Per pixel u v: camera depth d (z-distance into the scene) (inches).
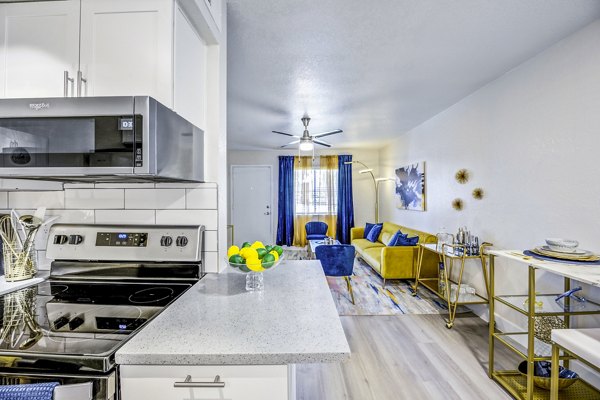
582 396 70.4
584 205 76.5
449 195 141.7
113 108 39.1
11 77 45.4
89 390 28.8
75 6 44.9
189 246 55.9
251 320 37.2
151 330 34.6
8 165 40.8
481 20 73.1
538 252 72.1
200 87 58.3
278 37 81.1
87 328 35.5
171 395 31.1
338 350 30.1
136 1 44.5
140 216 59.2
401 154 210.8
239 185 276.8
